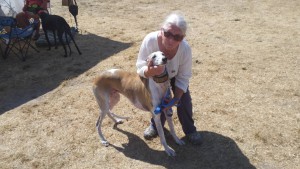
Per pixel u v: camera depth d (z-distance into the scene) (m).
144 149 4.06
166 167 3.77
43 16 6.92
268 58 6.52
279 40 7.46
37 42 7.35
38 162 3.94
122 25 8.74
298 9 9.81
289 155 3.90
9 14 8.28
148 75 3.35
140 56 3.54
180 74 3.63
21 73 6.25
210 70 6.03
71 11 8.27
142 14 9.66
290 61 6.37
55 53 7.10
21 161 3.98
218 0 10.99
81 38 7.90
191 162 3.83
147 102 3.61
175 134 4.08
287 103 4.97
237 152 3.96
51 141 4.30
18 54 7.07
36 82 5.91
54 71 6.29
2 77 6.12
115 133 4.39
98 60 6.66
